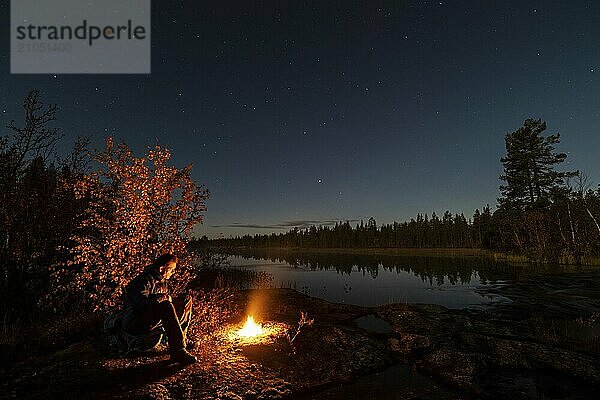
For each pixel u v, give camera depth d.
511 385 5.86
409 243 111.69
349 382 5.77
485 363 6.73
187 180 8.16
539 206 42.72
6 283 8.05
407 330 9.01
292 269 34.41
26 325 7.11
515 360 6.90
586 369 6.41
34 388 4.46
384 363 6.68
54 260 9.19
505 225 44.62
